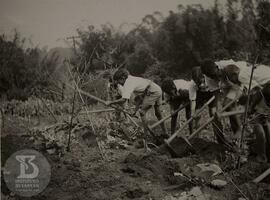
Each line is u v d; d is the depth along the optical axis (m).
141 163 3.94
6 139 4.53
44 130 4.73
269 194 3.36
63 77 5.18
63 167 3.93
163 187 3.58
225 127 5.02
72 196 3.47
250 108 3.87
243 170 3.73
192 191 3.47
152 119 5.63
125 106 5.08
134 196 3.44
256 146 3.93
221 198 3.39
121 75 4.59
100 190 3.52
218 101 4.66
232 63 4.34
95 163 4.05
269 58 4.39
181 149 4.30
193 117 4.20
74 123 4.87
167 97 4.82
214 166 3.78
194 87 4.46
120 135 4.93
